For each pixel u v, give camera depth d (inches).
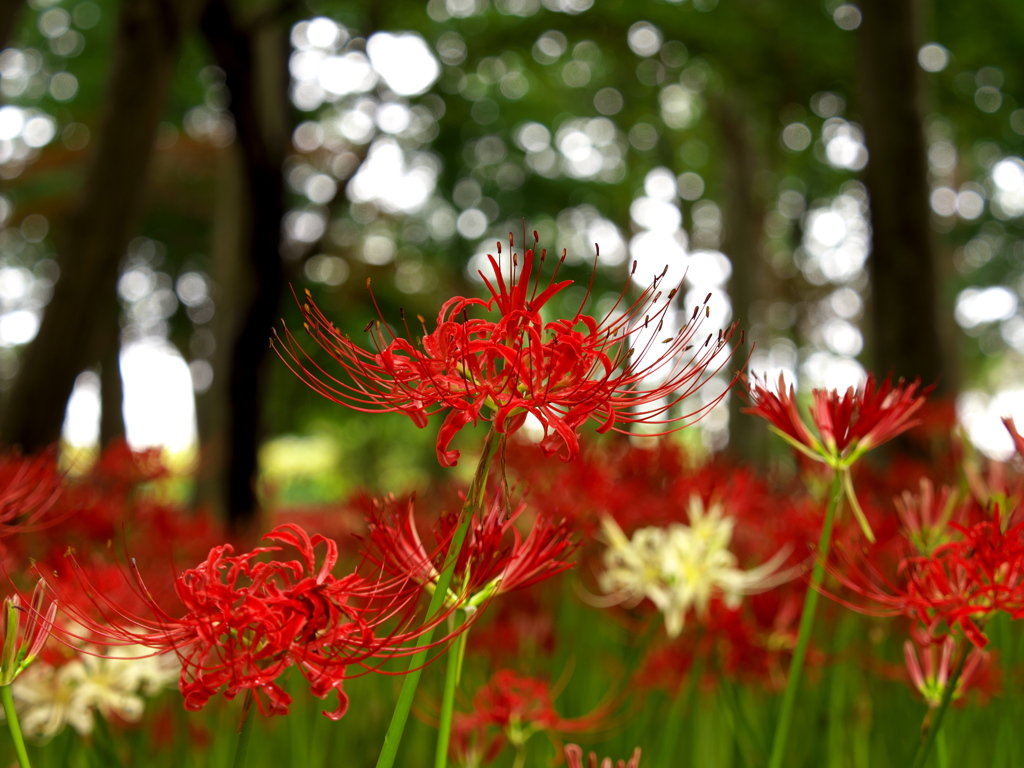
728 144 585.0
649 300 51.4
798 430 68.3
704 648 90.9
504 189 762.2
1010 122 429.1
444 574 48.6
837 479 67.3
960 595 59.9
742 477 115.6
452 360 49.0
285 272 332.8
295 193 562.9
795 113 438.3
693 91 577.6
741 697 103.0
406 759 107.4
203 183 610.2
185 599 45.4
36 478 78.2
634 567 97.0
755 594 91.1
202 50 436.8
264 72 332.5
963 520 72.8
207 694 45.9
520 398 48.2
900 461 136.6
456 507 121.7
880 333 247.3
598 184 759.7
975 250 969.5
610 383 48.9
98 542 103.0
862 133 260.1
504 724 79.6
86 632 72.2
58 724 78.5
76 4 566.3
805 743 94.4
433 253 754.2
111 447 124.8
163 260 793.6
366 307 573.0
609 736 105.0
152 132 251.8
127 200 247.0
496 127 697.6
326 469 796.0
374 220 670.5
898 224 246.8
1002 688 91.7
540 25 414.0
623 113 661.3
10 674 52.1
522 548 54.5
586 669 118.7
